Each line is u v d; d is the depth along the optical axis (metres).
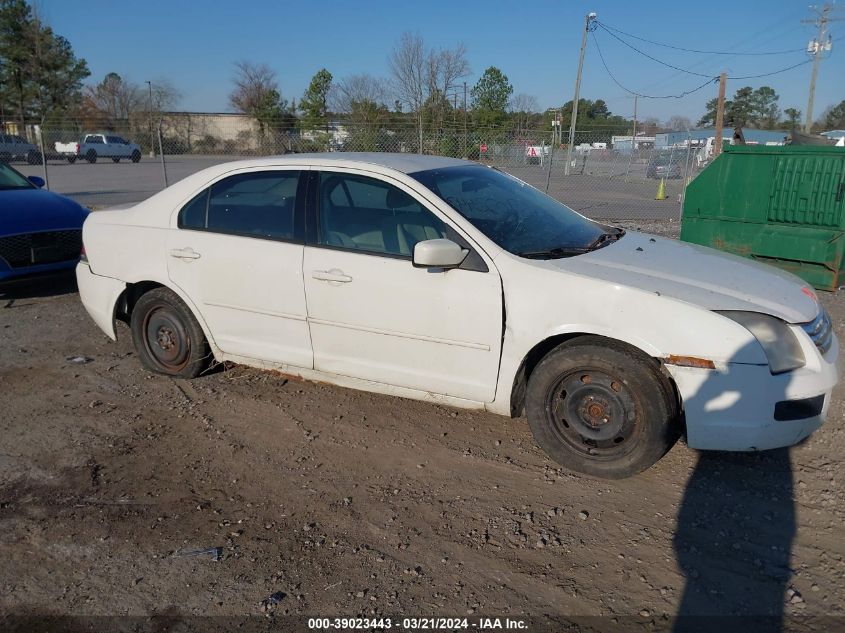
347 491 3.69
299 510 3.53
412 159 4.52
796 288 3.80
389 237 4.04
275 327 4.44
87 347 5.96
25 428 4.45
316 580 3.01
